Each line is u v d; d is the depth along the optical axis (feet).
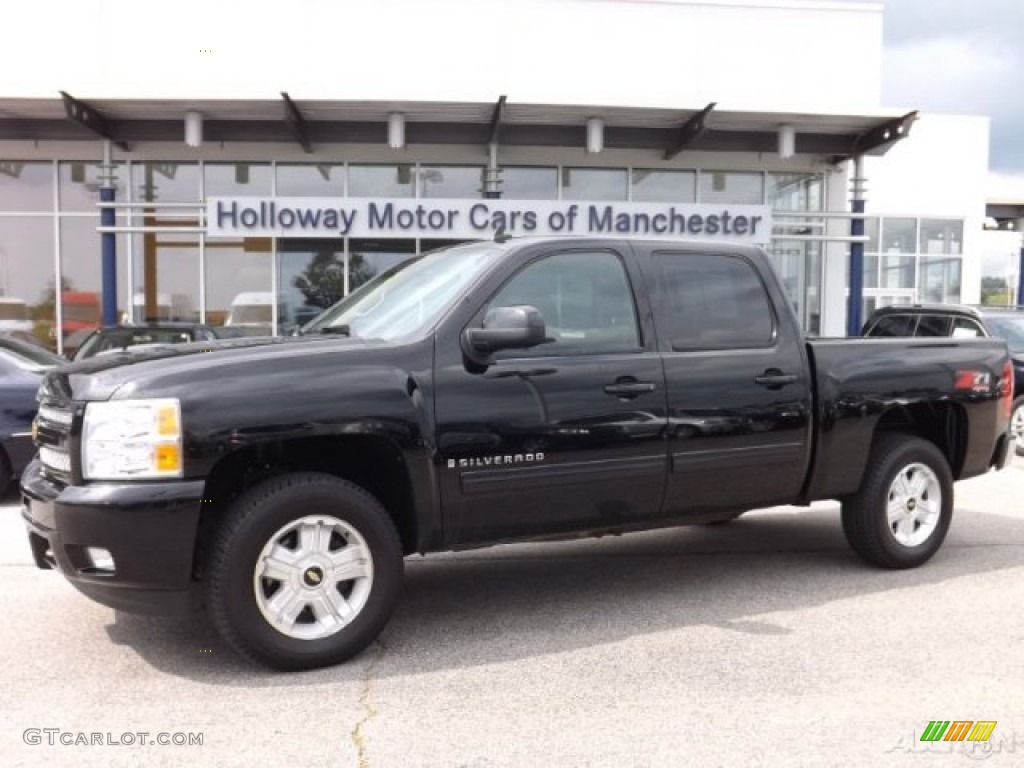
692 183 58.29
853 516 18.26
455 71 55.16
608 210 50.21
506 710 11.80
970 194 66.69
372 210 49.37
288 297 55.11
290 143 54.49
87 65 53.57
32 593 16.99
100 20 53.36
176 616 12.87
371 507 13.38
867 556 18.43
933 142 66.08
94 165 55.16
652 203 50.49
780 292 17.03
